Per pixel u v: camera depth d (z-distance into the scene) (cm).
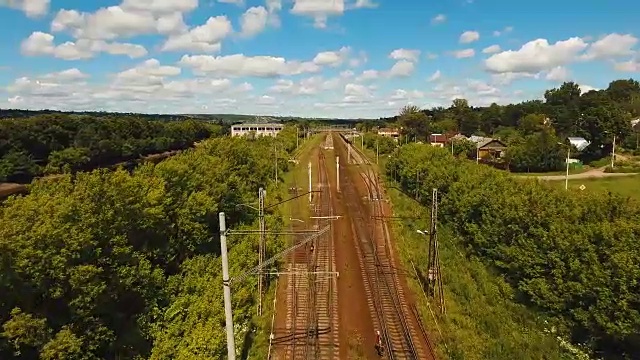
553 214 3800
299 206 7125
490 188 5012
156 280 3497
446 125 16462
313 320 3744
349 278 4569
